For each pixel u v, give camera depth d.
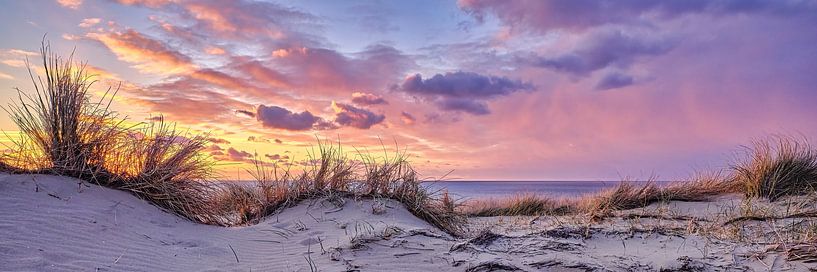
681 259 4.48
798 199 7.86
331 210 6.65
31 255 3.98
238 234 5.78
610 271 4.25
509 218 9.32
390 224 5.94
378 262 4.62
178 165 6.42
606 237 5.45
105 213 5.19
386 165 7.32
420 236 5.34
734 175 9.55
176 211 6.12
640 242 5.28
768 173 8.65
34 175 5.47
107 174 5.97
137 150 6.28
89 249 4.36
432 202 7.18
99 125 6.17
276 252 5.14
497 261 4.48
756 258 4.49
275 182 7.22
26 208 4.80
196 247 5.03
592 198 10.47
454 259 4.63
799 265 4.25
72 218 4.84
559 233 5.53
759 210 7.30
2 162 5.51
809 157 8.98
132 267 4.18
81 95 6.05
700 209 8.36
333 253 4.87
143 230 5.16
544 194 12.44
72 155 5.82
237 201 7.12
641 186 9.57
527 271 4.32
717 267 4.33
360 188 7.19
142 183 6.07
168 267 4.35
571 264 4.41
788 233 5.53
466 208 10.80
